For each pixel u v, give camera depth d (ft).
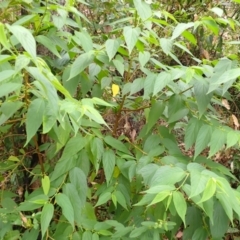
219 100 4.91
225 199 3.03
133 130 5.98
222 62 3.81
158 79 3.70
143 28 4.51
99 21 6.83
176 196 3.00
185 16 7.11
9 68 3.24
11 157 4.58
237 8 7.40
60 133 3.65
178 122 5.04
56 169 3.86
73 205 3.65
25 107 3.36
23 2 4.41
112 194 3.98
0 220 3.83
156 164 3.90
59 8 4.19
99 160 3.91
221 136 3.79
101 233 3.71
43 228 3.31
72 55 4.49
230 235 6.78
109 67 4.87
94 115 3.06
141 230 3.59
